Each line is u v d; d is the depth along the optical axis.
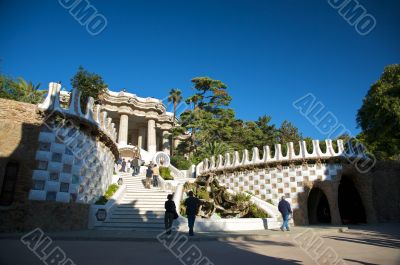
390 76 29.84
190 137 51.28
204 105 54.09
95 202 18.45
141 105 59.62
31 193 14.38
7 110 14.77
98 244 11.25
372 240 13.76
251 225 19.67
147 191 22.06
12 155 14.34
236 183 29.73
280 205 19.16
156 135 66.62
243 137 55.00
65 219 15.20
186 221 16.92
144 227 16.80
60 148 15.52
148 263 7.78
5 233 13.12
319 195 29.38
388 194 29.53
